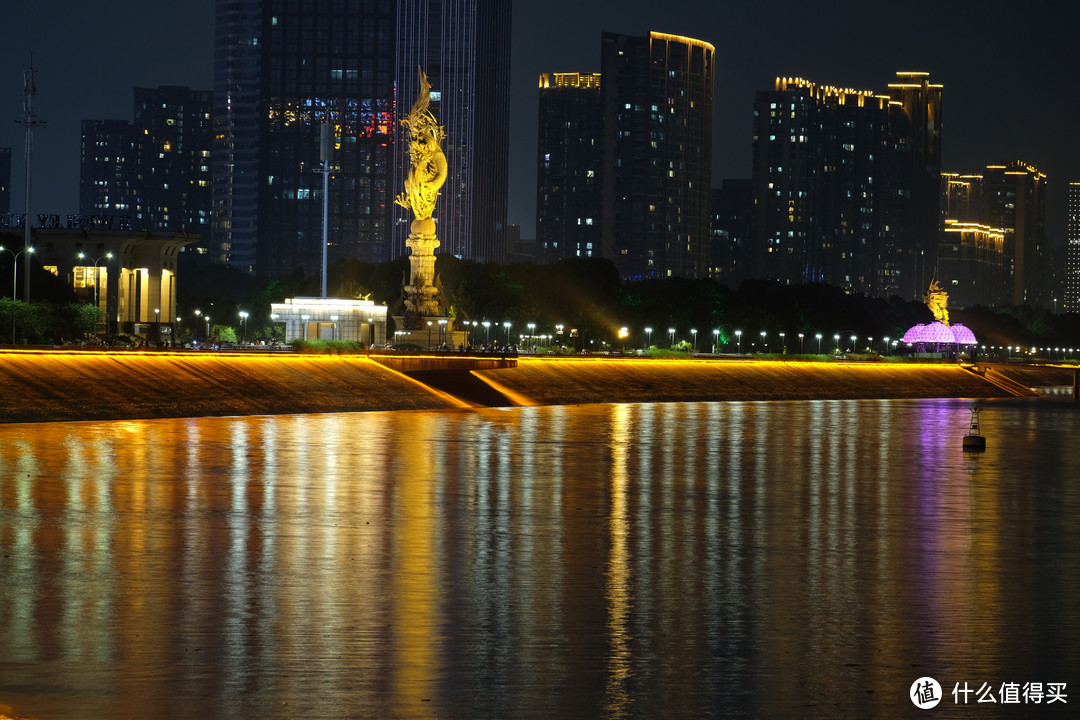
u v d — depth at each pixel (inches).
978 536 3255.4
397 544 2918.3
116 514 3257.9
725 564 2760.8
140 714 1642.5
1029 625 2204.7
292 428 5944.9
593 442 5708.7
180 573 2509.8
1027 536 3270.2
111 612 2166.6
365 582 2464.3
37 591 2322.8
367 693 1743.4
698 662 1927.9
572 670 1871.3
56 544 2810.0
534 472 4466.0
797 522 3440.0
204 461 4473.4
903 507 3809.1
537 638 2050.9
